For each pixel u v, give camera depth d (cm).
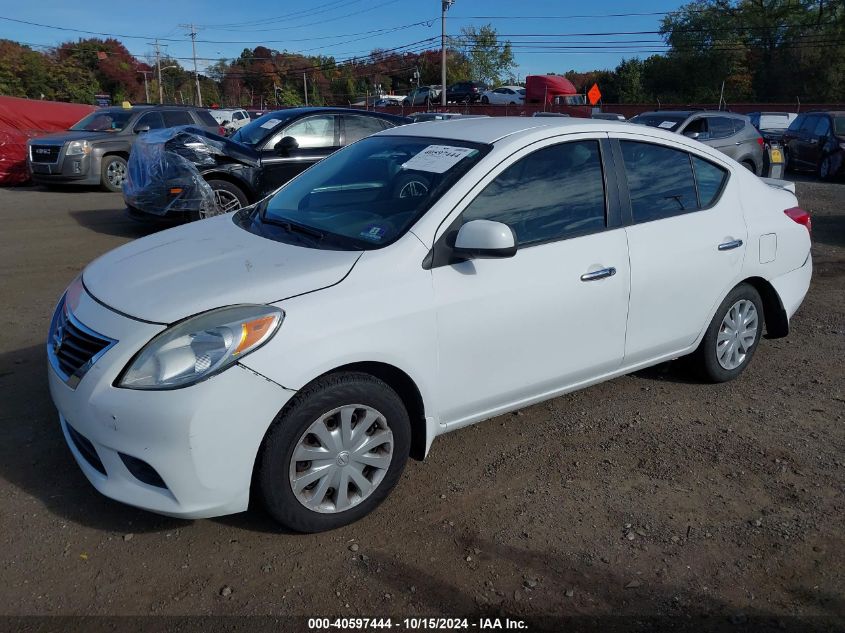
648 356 421
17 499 327
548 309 356
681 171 428
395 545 305
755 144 1423
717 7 5375
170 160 872
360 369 306
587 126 392
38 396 429
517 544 308
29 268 751
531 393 370
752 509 338
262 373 275
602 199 386
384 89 8969
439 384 328
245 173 905
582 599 277
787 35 5181
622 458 382
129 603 268
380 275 308
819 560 302
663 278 406
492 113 3762
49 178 1345
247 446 278
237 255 330
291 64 9362
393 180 369
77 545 299
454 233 329
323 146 973
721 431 414
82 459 304
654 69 5722
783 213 484
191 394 267
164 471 271
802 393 469
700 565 297
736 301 461
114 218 1065
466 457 379
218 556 295
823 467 376
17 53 6191
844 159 1694
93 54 7288
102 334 287
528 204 357
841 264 833
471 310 329
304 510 299
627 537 314
